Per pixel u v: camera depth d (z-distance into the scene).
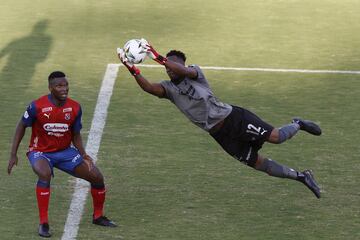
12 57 36.38
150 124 29.25
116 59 36.44
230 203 22.84
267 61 36.59
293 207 22.66
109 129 28.64
